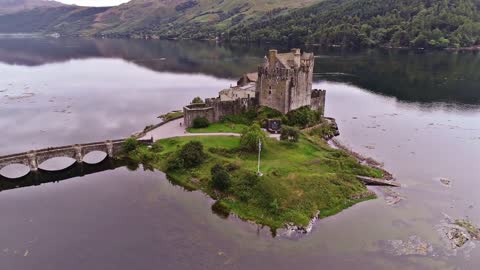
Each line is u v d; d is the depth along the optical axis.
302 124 125.31
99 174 102.12
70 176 101.25
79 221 79.50
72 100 187.38
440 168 107.00
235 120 127.19
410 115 159.75
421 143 126.88
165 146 111.69
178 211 83.06
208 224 78.06
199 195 90.12
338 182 90.69
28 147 124.00
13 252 69.88
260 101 131.00
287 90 124.00
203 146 106.75
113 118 156.88
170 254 68.56
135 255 68.44
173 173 100.19
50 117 158.25
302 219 78.25
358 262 67.00
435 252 69.88
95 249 70.31
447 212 83.62
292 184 87.44
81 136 134.75
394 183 95.38
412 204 86.56
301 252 69.44
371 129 140.62
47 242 72.69
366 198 88.31
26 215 82.25
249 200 84.44
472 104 176.62
